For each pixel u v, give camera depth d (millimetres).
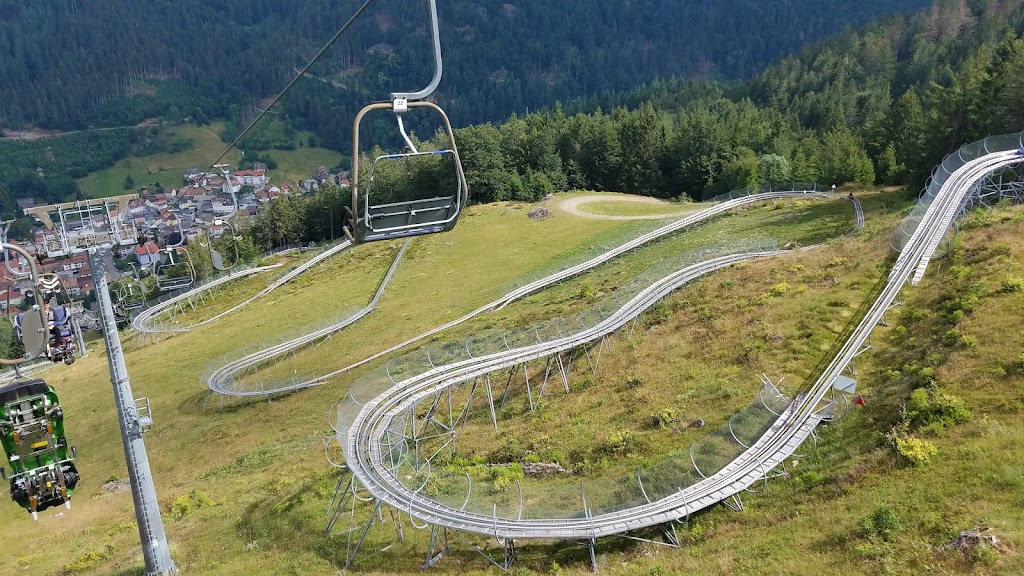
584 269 86562
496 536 32250
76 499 58688
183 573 36875
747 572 28797
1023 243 50469
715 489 35062
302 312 97812
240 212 198625
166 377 83750
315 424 59969
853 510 30875
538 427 48469
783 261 65688
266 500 45594
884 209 85438
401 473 40000
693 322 58125
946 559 26156
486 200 141875
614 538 33875
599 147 152250
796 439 37906
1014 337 38656
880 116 137000
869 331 47906
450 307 84562
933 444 33188
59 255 33312
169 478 57562
